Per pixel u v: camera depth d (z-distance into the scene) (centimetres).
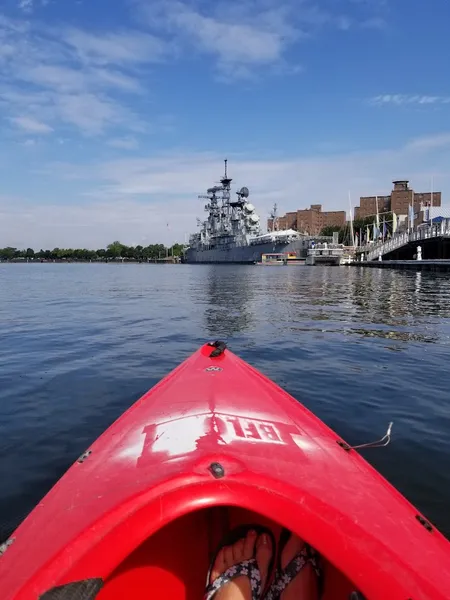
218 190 14288
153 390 547
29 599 200
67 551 215
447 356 1093
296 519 231
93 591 206
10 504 462
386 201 18462
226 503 231
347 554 221
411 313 1931
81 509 258
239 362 657
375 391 815
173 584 283
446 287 3506
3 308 2244
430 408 729
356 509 268
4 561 237
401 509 289
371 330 1485
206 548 303
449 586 221
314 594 279
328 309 2109
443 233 6588
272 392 525
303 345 1232
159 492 233
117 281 5247
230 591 271
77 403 755
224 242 14000
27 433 634
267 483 242
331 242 12800
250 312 2008
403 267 7706
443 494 477
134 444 356
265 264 11681
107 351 1162
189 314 1947
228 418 402
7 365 1017
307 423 434
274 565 284
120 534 219
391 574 215
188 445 333
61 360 1062
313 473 306
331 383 863
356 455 381
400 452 570
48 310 2145
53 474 522
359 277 5400
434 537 266
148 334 1425
